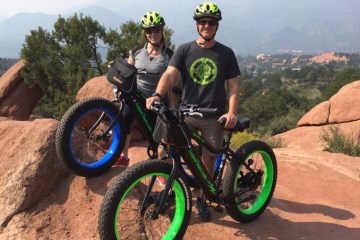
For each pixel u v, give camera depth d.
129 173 3.33
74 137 4.87
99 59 28.62
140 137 9.57
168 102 5.44
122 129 4.71
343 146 13.27
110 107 4.58
